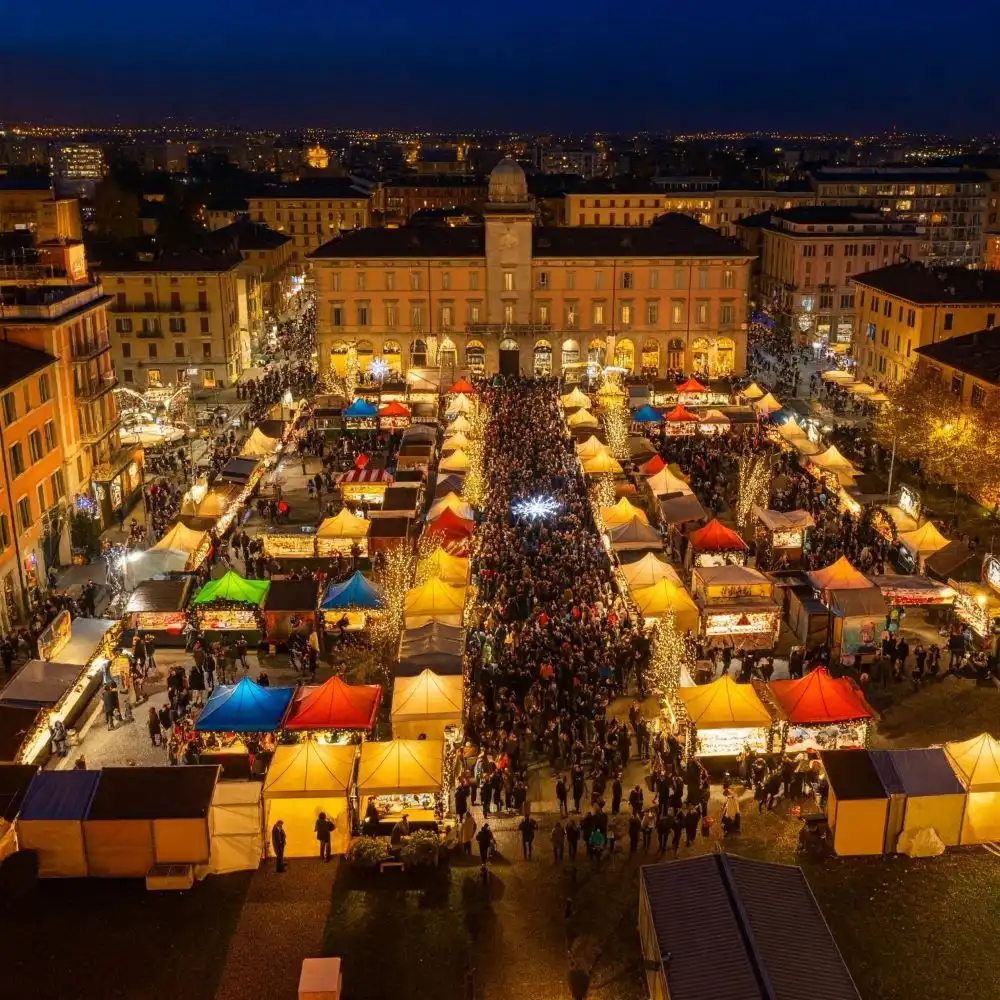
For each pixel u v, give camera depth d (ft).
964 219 585.63
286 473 258.57
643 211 604.08
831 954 80.48
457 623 151.43
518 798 114.93
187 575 175.42
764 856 107.55
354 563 188.65
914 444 232.53
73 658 139.54
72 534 201.05
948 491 232.94
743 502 214.28
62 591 185.06
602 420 286.66
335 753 113.29
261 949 94.32
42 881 104.12
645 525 181.88
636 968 91.76
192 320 354.74
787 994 75.41
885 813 106.42
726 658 147.43
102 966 92.22
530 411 306.35
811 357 415.44
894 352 321.93
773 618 153.99
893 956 93.04
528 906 100.12
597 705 129.49
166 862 104.06
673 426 276.00
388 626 155.63
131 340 355.77
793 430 252.83
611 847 108.68
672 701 127.65
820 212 439.22
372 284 373.61
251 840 106.01
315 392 345.72
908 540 177.58
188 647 156.87
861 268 433.48
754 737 121.70
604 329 377.91
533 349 380.17
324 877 104.83
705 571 160.66
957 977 90.63
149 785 106.22
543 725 128.16
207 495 200.85
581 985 89.71
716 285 376.07
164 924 97.76
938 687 143.64
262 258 472.03
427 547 179.93
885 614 150.10
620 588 166.30
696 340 380.78
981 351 251.60
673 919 83.61
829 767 108.78
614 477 222.89
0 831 103.09
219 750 123.85
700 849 108.99
